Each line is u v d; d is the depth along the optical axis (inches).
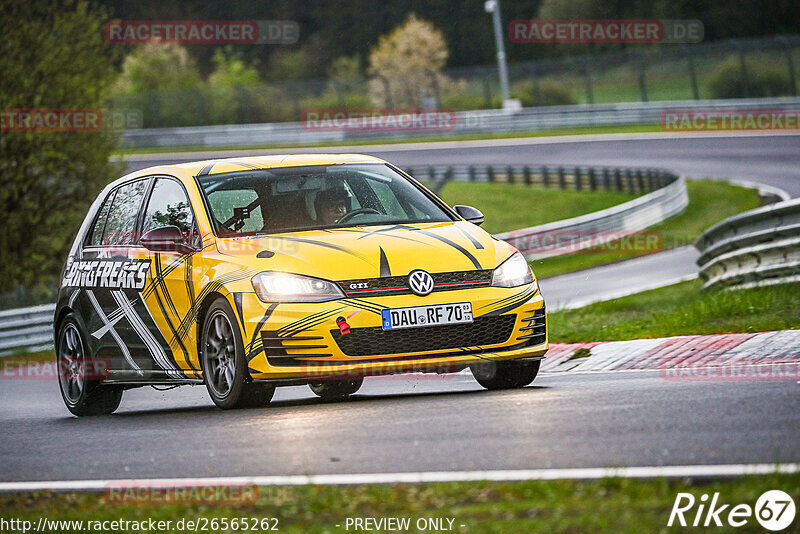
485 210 5036.9
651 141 6520.7
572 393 926.4
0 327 2861.7
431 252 1007.0
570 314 2054.6
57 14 3582.7
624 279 3038.9
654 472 584.1
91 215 1289.4
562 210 4827.8
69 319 1262.3
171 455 770.2
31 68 3516.2
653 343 1306.6
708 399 834.8
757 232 1803.6
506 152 6599.4
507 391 1000.9
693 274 2910.9
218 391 1029.8
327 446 741.3
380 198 1130.0
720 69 7637.8
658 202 4170.8
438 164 6358.3
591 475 587.5
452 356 975.6
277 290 976.9
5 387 1929.1
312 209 1096.8
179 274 1075.3
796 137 6220.5
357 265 982.4
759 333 1256.2
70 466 772.0
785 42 7470.5
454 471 629.6
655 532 473.7
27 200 3449.8
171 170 1180.5
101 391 1232.2
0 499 670.5
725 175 5201.8
